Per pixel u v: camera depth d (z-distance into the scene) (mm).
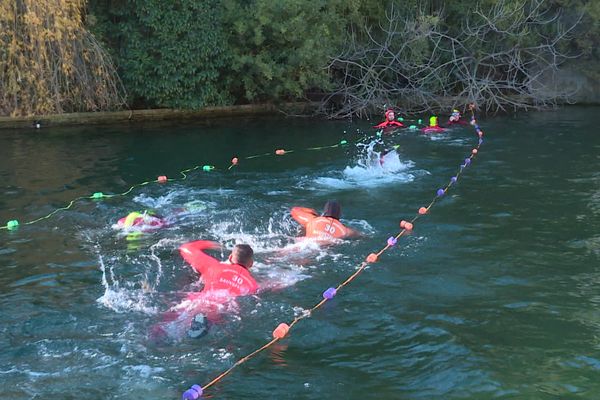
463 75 20828
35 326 5449
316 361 4906
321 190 10289
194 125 17219
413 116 19844
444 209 9172
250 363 4875
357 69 19984
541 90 21578
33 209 8984
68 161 12211
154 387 4516
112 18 17422
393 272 6762
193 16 17109
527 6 20953
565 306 5855
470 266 6906
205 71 17625
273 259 7176
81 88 16062
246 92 18594
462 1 20594
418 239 7828
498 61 21266
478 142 14914
